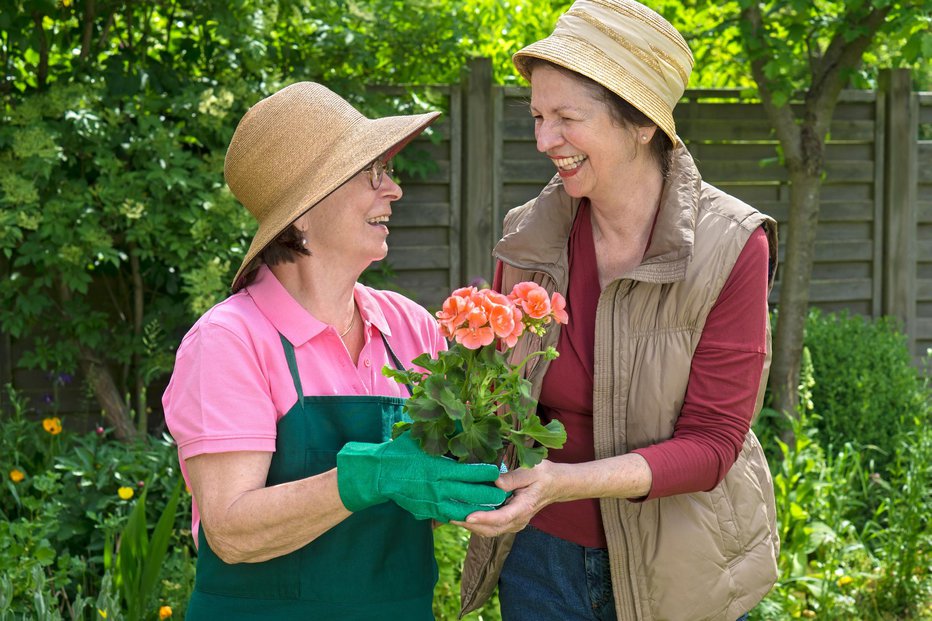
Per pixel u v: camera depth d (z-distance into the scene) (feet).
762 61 15.08
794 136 15.28
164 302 13.78
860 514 14.76
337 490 4.99
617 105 5.92
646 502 6.38
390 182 5.74
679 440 6.10
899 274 17.67
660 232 6.14
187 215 12.92
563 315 5.26
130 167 13.58
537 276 6.79
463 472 4.91
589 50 5.86
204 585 5.68
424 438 4.93
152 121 12.84
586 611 6.83
